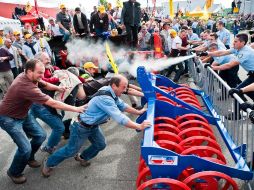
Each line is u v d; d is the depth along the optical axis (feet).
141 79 14.25
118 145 16.79
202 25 76.95
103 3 51.65
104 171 13.97
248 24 104.99
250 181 11.20
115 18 50.19
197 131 12.91
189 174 10.83
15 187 13.05
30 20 57.57
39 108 14.21
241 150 11.28
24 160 12.72
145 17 62.49
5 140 18.66
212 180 9.51
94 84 15.16
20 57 30.71
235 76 22.99
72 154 12.89
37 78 11.61
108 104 11.24
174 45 33.14
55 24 40.34
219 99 16.78
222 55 21.21
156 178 9.39
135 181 13.01
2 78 27.89
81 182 13.15
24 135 12.61
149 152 9.61
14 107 12.07
